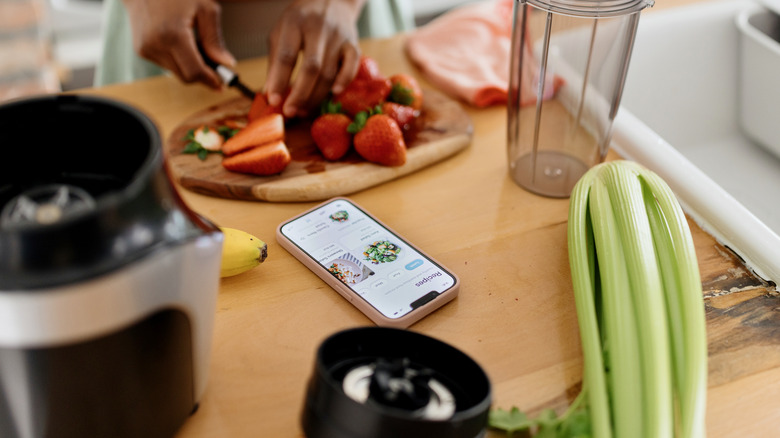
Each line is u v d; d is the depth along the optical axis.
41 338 0.40
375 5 1.24
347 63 0.94
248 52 1.22
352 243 0.73
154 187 0.42
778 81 1.03
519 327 0.66
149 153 0.43
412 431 0.44
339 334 0.50
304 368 0.61
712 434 0.57
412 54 1.08
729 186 1.03
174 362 0.48
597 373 0.56
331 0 0.98
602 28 0.78
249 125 0.87
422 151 0.87
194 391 0.53
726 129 1.14
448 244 0.76
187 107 0.98
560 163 0.86
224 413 0.57
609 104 0.82
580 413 0.55
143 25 0.96
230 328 0.64
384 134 0.83
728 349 0.64
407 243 0.73
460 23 1.13
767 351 0.64
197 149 0.86
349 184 0.82
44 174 0.49
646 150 0.87
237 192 0.81
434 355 0.52
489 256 0.74
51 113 0.47
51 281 0.38
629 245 0.64
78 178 0.50
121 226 0.40
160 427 0.50
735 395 0.60
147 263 0.41
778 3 1.08
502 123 0.97
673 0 1.22
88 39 2.01
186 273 0.45
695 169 0.83
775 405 0.60
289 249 0.73
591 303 0.62
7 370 0.42
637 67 1.08
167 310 0.44
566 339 0.65
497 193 0.84
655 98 1.11
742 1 1.14
